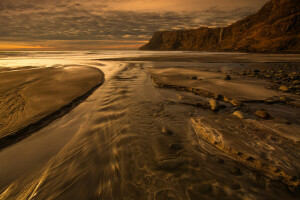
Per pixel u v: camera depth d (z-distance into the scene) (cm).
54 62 1869
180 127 324
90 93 564
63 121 351
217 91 543
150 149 252
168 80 746
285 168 186
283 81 704
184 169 207
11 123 327
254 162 206
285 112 374
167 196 169
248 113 373
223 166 211
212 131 278
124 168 211
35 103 445
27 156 236
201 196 168
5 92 552
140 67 1340
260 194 168
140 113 395
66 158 232
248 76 848
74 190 178
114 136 291
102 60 2147
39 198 168
